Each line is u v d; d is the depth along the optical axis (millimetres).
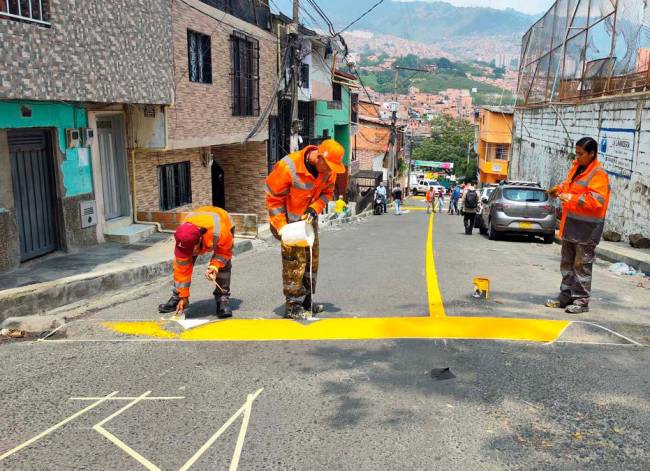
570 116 18891
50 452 3197
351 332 5289
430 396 3859
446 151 81562
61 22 7793
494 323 5555
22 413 3693
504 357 4578
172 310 6316
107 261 9016
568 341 4969
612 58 14953
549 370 4297
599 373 4234
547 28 23219
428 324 5527
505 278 8398
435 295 6969
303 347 4883
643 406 3691
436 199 41812
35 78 7277
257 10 17922
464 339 5047
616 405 3705
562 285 6289
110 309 6625
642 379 4121
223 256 5770
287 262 5570
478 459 3074
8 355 4820
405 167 64500
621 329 5371
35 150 8953
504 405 3717
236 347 4910
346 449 3186
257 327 5484
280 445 3240
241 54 16531
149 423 3527
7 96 6801
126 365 4520
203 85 13836
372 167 49812
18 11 6984
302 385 4066
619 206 13734
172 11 11930
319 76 26812
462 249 12602
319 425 3467
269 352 4770
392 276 8461
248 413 3641
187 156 15125
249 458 3107
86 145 10125
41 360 4672
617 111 14148
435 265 9664
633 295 7148
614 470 2961
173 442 3291
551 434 3340
